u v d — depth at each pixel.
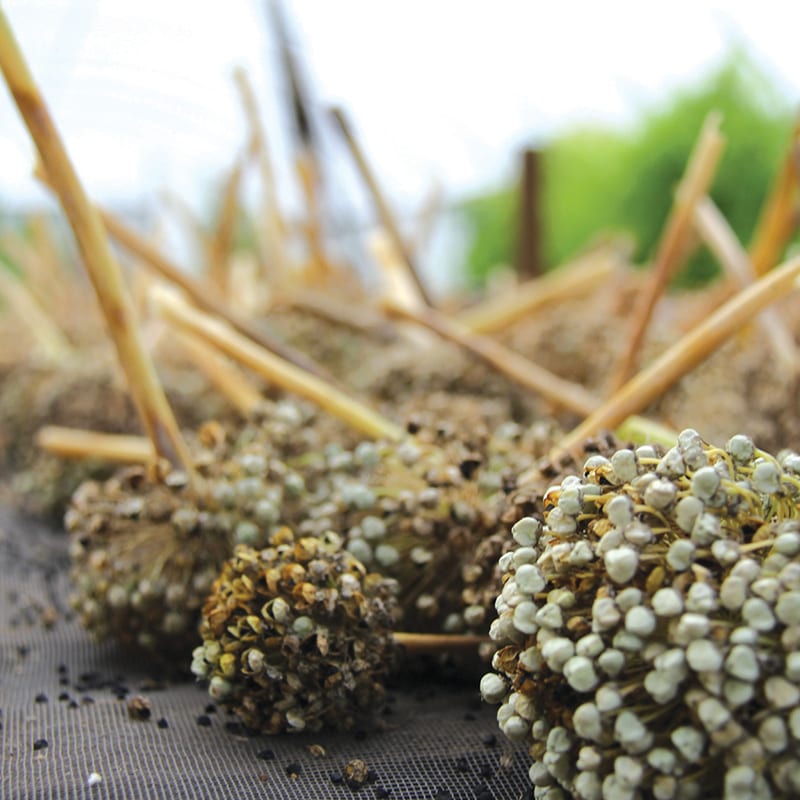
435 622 0.34
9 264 1.17
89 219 0.35
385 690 0.32
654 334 0.56
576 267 0.77
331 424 0.44
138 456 0.48
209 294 0.46
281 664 0.29
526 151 0.78
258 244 0.86
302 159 0.77
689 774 0.24
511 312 0.62
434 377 0.56
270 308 0.66
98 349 0.73
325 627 0.29
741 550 0.24
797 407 0.43
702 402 0.45
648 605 0.24
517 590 0.25
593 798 0.24
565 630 0.25
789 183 0.47
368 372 0.60
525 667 0.25
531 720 0.25
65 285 0.99
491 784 0.28
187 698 0.33
